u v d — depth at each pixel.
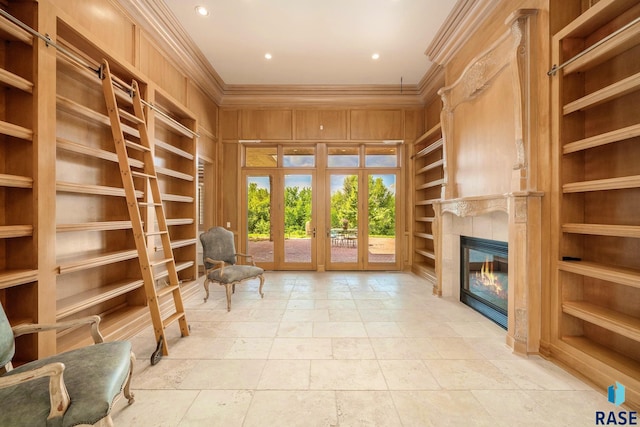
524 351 2.29
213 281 3.54
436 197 5.16
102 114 2.47
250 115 5.49
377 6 3.14
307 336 2.64
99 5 2.45
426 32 3.60
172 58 3.64
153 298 2.24
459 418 1.59
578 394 1.79
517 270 2.34
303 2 3.07
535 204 2.28
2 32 1.73
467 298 3.54
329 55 4.15
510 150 2.53
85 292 2.43
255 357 2.26
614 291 1.99
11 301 1.85
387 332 2.73
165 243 2.64
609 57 1.90
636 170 1.85
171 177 3.91
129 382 1.64
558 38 2.12
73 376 1.24
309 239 5.68
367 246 5.67
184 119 4.11
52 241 1.93
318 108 5.50
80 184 2.23
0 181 1.63
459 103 3.45
